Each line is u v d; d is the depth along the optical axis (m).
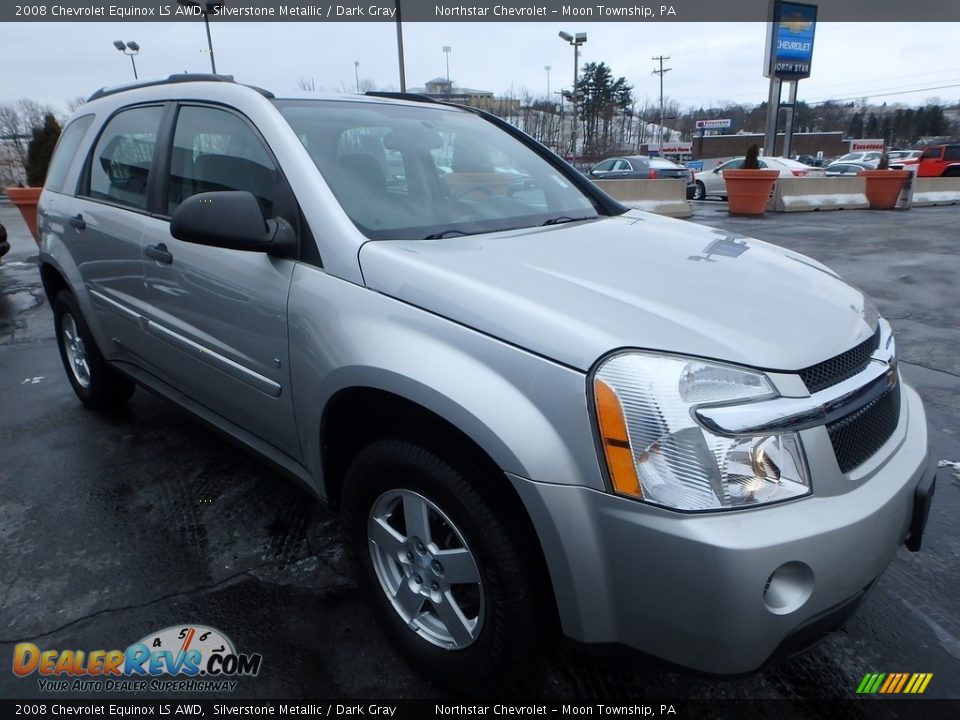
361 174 2.47
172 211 2.91
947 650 2.28
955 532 2.93
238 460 3.55
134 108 3.34
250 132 2.56
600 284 1.95
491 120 3.40
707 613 1.53
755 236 11.46
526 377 1.69
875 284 7.61
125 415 4.14
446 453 1.86
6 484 3.30
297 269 2.25
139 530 2.92
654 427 1.56
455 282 1.91
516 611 1.79
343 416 2.22
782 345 1.74
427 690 2.11
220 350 2.61
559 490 1.62
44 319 6.63
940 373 4.81
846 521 1.61
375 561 2.20
